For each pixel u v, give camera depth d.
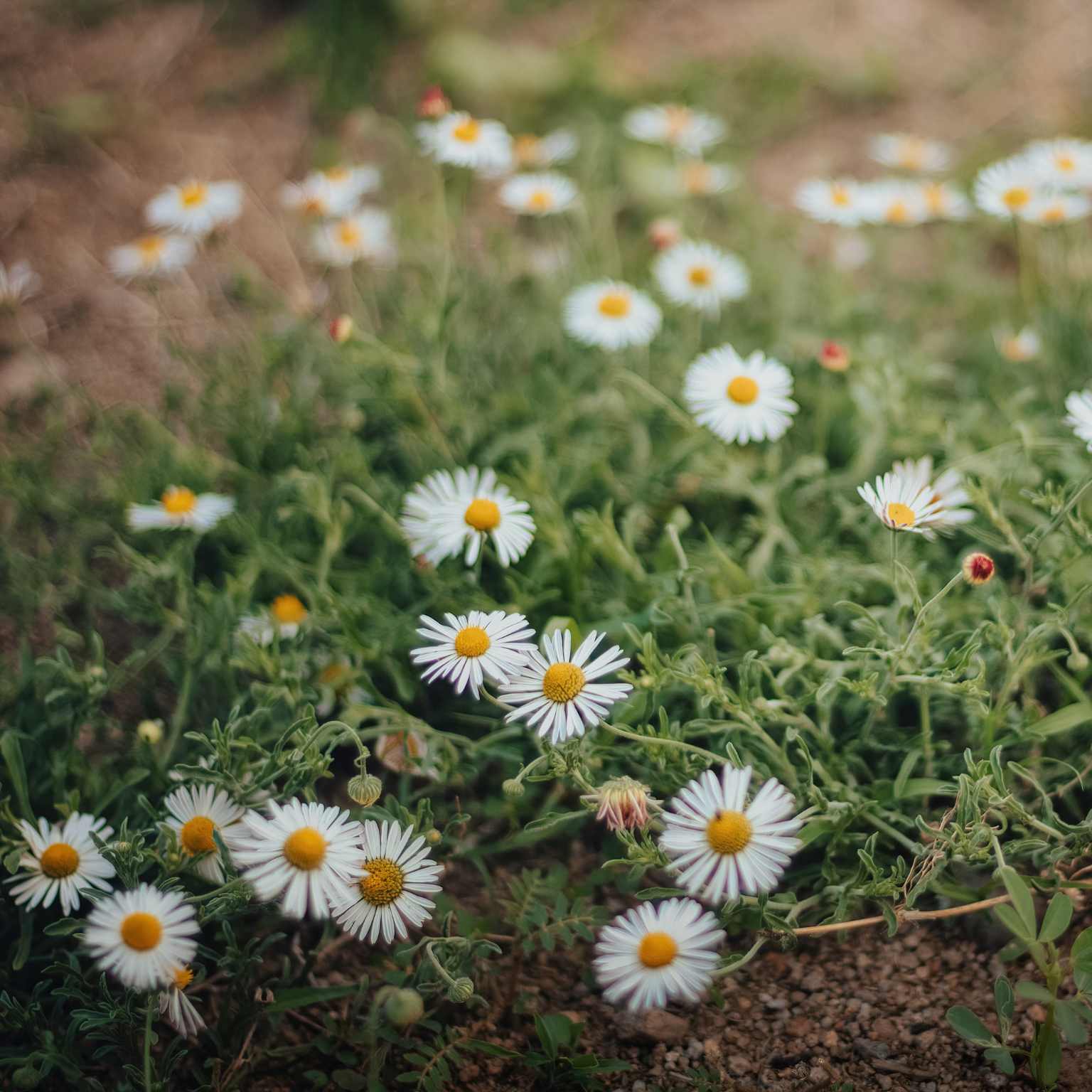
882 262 0.59
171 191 0.56
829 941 0.44
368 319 0.57
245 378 0.55
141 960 0.39
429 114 0.54
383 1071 0.42
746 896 0.42
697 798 0.40
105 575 0.52
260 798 0.42
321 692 0.45
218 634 0.46
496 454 0.50
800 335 0.54
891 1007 0.43
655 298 0.57
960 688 0.42
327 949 0.44
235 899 0.41
